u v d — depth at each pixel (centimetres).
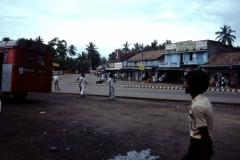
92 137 555
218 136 585
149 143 516
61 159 412
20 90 1042
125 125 687
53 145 489
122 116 829
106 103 1187
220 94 1841
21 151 446
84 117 794
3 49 1055
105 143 511
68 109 956
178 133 604
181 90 2180
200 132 212
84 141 522
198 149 219
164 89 2325
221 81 3036
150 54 5044
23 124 667
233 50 4003
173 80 4134
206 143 209
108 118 788
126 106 1086
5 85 1034
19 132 582
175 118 805
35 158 412
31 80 1104
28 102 1150
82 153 445
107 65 6944
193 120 225
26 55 1073
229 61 3141
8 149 455
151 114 879
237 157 437
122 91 2016
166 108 1036
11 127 629
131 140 537
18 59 1030
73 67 9675
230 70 3072
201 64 3625
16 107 972
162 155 442
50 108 969
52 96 1521
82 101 1253
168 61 4203
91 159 416
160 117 820
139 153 452
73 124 684
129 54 5966
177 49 4012
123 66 5638
